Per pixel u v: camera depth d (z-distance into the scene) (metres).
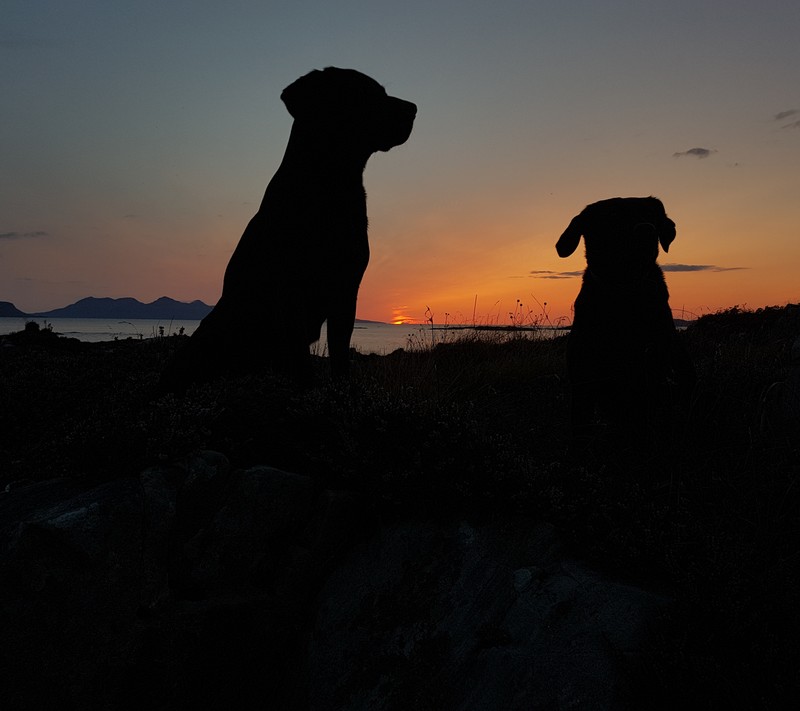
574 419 1.51
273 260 1.49
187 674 1.08
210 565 1.14
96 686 1.05
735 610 0.93
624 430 1.51
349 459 1.25
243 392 1.45
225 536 1.15
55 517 1.06
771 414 1.43
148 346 2.21
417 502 1.18
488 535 1.13
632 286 1.48
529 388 1.99
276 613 1.15
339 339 1.58
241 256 1.56
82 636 1.05
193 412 1.27
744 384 1.63
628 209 1.54
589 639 0.95
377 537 1.19
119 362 1.97
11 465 1.41
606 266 1.50
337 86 1.51
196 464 1.16
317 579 1.20
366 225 1.58
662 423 1.44
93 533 1.06
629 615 0.96
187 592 1.12
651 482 1.32
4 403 1.59
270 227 1.50
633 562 1.04
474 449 1.22
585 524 1.10
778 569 1.04
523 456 1.28
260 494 1.18
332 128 1.49
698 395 1.45
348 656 1.09
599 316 1.49
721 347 2.05
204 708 1.10
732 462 1.33
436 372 1.95
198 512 1.15
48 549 1.05
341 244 1.51
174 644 1.07
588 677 0.92
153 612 1.08
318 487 1.25
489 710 0.95
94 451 1.16
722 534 1.12
